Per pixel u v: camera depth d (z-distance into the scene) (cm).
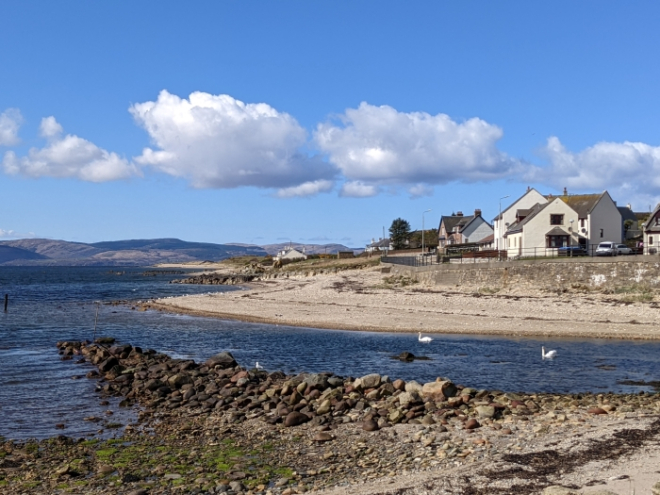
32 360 3181
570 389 2419
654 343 3553
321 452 1535
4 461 1511
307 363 3072
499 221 8762
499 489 1166
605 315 4391
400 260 8706
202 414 1995
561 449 1421
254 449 1579
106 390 2408
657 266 4766
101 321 5072
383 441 1600
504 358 3134
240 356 3309
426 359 3139
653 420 1703
